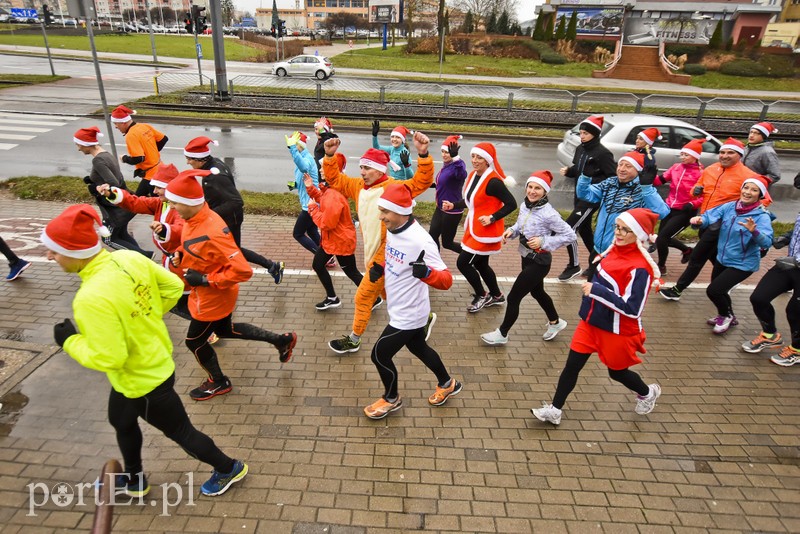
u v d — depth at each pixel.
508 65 41.94
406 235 3.73
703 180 6.31
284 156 13.89
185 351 5.09
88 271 2.82
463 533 3.29
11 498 3.38
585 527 3.37
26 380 4.47
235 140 15.40
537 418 4.34
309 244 6.80
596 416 4.46
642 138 6.96
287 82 27.58
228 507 3.39
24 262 6.28
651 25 45.25
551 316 5.51
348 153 14.66
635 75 38.81
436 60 43.31
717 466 3.96
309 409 4.35
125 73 28.58
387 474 3.72
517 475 3.78
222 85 20.97
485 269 6.00
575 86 31.50
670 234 7.18
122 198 4.85
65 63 31.97
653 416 4.50
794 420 4.52
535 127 19.80
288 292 6.41
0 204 8.91
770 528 3.44
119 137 14.71
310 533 3.23
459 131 17.86
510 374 5.00
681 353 5.52
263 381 4.68
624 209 5.81
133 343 2.89
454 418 4.35
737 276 5.54
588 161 6.49
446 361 5.17
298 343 5.31
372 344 5.37
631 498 3.62
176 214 4.81
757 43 44.62
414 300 3.91
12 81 23.02
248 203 9.58
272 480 3.62
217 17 20.09
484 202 5.51
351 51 52.44
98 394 4.37
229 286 3.89
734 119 22.45
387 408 4.26
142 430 4.04
